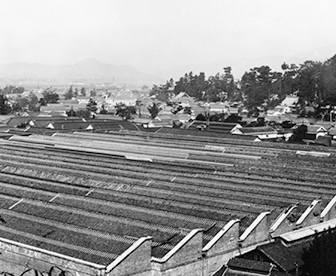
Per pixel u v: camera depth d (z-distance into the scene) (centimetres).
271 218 5881
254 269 4712
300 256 5334
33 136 13775
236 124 17362
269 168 9275
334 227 6138
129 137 14050
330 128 16900
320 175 8581
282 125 18350
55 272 4572
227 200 6519
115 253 4853
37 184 7644
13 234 5512
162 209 6272
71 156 10200
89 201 6494
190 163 9688
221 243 5056
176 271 4684
